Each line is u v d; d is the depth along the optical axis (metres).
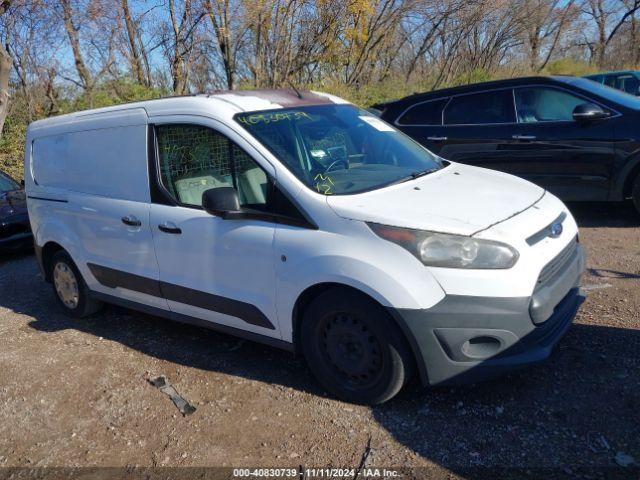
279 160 3.64
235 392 3.81
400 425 3.27
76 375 4.26
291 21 14.88
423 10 17.70
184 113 4.06
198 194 4.04
